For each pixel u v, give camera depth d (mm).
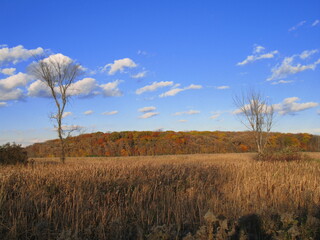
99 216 7469
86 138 61250
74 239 5926
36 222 7199
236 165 17156
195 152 57594
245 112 27656
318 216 7223
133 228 7074
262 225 6410
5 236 6469
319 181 11953
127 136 62219
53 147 57375
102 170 13031
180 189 11023
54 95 22375
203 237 5699
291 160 23328
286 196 9469
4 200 8031
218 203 8531
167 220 7629
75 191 9234
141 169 13898
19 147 21578
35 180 10555
